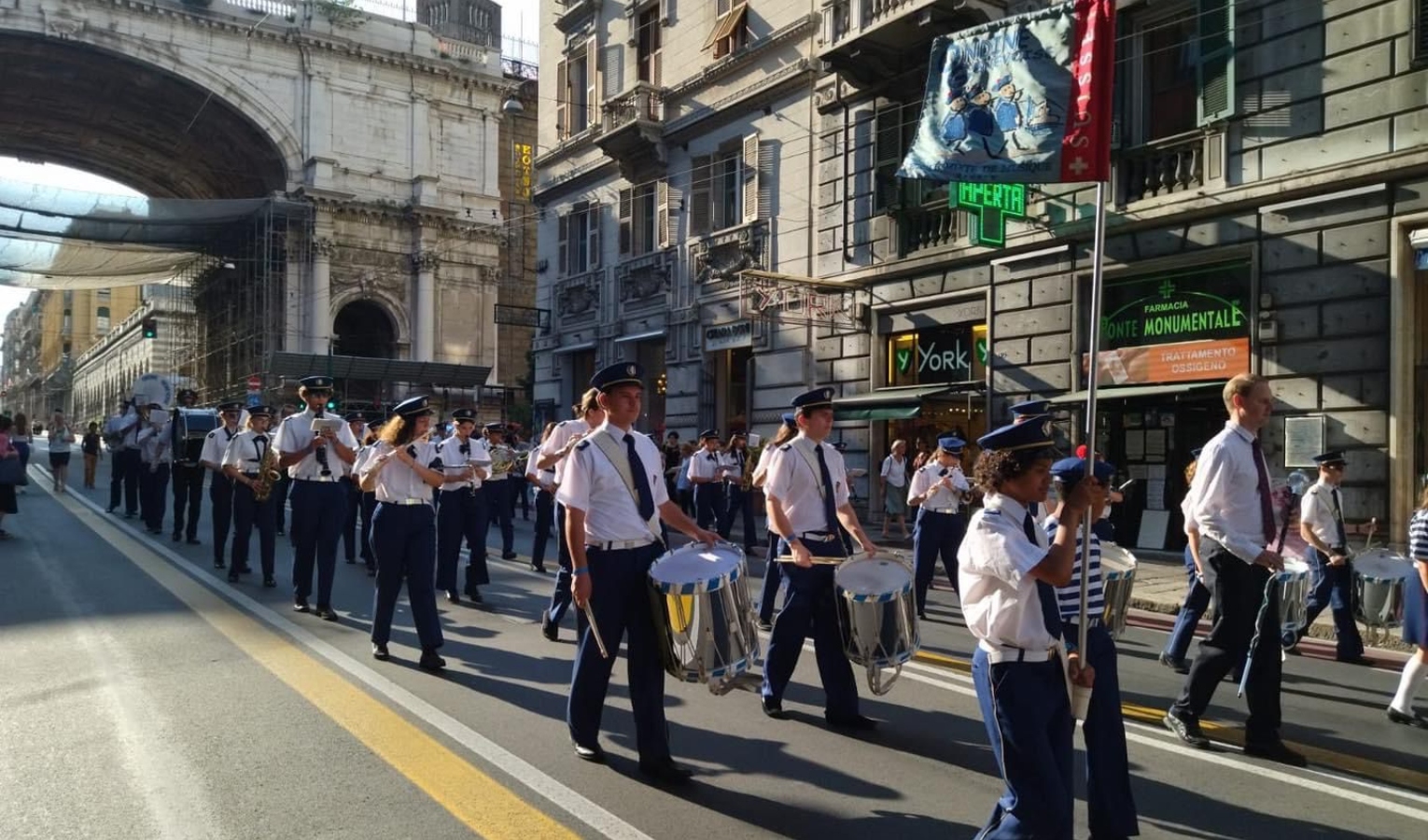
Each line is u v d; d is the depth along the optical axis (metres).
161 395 33.62
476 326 51.12
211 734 5.77
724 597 4.98
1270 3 13.05
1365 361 12.07
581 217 28.41
